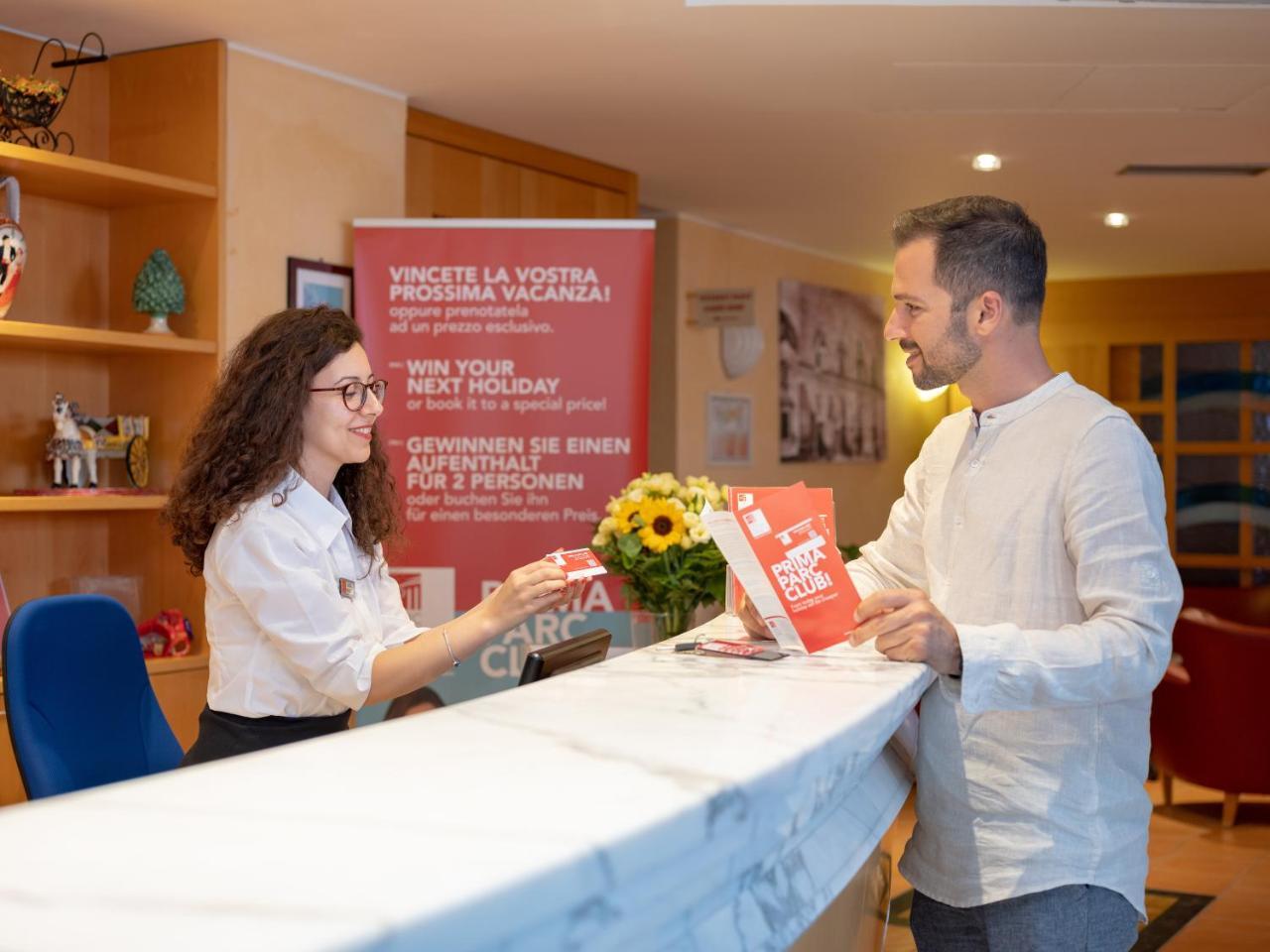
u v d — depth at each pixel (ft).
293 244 14.19
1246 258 27.58
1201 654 17.60
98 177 12.19
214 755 7.50
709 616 10.96
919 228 5.90
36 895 2.11
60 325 13.14
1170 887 15.05
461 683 11.15
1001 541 5.76
